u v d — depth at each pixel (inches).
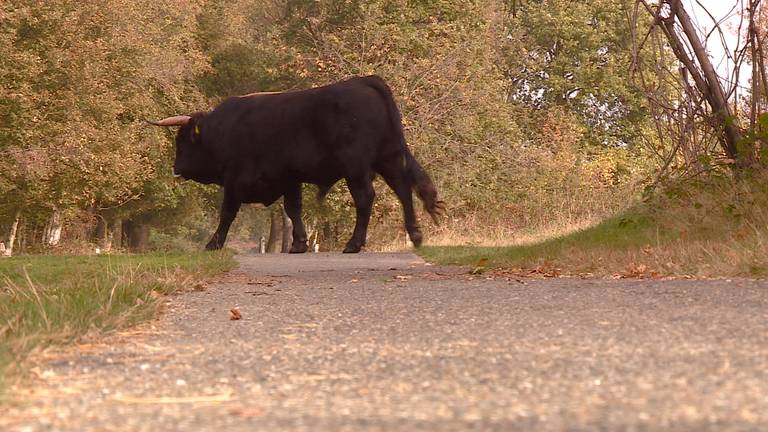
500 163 1663.4
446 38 1697.8
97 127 1542.8
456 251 860.6
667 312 268.8
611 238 578.2
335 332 255.1
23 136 1400.1
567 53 2546.8
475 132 1694.1
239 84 2252.7
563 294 333.1
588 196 1412.4
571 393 159.8
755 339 215.2
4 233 1974.7
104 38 1535.4
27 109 1396.4
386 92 778.8
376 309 308.5
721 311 266.2
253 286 430.9
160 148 1834.4
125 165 1600.6
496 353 207.9
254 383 182.4
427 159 1582.2
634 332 233.3
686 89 580.4
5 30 1362.0
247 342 240.4
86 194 1612.9
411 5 1781.5
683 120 579.2
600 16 2508.6
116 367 204.5
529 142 1820.9
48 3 1419.8
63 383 186.1
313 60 1723.7
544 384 169.6
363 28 1697.8
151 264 577.0
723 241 470.0
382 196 1603.1
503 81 1930.4
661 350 203.9
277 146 803.4
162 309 319.9
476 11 1845.5
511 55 2420.0
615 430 129.0
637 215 605.0
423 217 1547.7
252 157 813.9
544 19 2450.8
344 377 185.9
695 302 288.5
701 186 553.3
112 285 368.8
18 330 251.6
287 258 797.2
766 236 450.0
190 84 2048.5
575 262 504.7
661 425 131.4
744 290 315.6
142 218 2410.2
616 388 162.9
